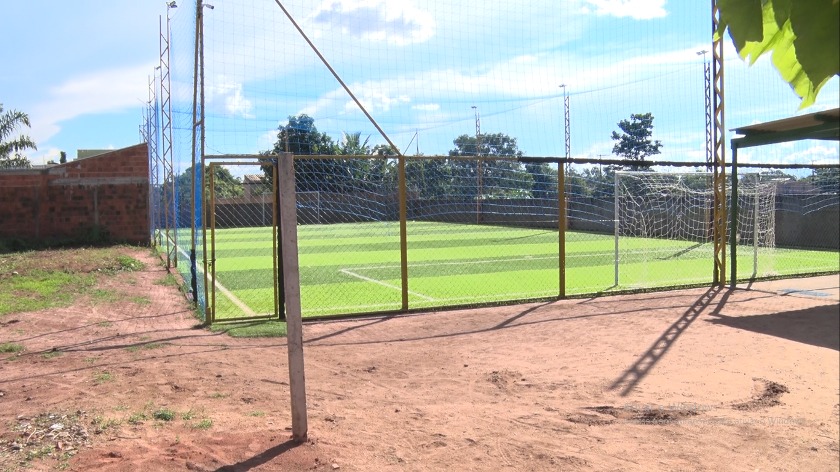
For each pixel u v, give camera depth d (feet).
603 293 39.27
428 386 20.13
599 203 85.71
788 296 37.19
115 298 39.29
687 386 19.63
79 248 73.87
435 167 64.28
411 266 61.52
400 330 29.27
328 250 82.79
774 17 3.56
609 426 16.31
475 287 46.21
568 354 24.00
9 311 33.19
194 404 18.15
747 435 15.58
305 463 13.91
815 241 73.10
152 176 75.61
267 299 41.16
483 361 23.25
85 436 15.38
